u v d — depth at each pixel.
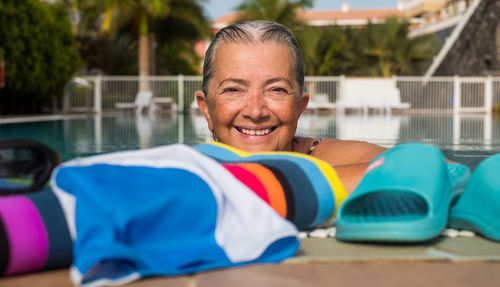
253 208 1.05
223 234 1.03
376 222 1.13
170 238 0.97
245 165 1.26
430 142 5.93
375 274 0.95
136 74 26.12
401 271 0.97
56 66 13.34
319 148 1.77
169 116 15.53
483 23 19.28
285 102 1.57
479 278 0.92
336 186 1.34
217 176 1.06
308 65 26.11
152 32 20.77
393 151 1.29
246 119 1.57
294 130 1.65
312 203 1.26
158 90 20.20
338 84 20.98
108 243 0.85
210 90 1.64
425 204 1.23
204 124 10.52
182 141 6.11
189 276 0.94
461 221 1.26
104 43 24.92
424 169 1.18
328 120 12.44
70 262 0.99
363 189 1.17
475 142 5.94
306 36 25.31
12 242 0.91
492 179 1.18
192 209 0.98
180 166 1.03
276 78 1.54
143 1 18.94
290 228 1.03
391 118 13.89
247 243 1.03
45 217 0.96
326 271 0.97
